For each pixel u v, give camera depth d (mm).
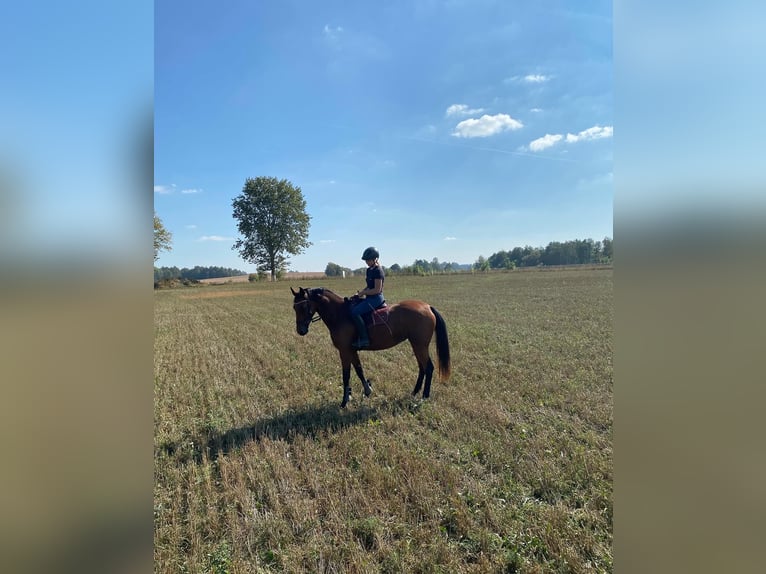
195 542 3039
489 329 11492
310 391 6625
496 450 4234
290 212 56969
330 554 2910
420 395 6160
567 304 17047
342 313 5949
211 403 6199
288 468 4043
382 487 3654
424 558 2805
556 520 3104
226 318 16922
